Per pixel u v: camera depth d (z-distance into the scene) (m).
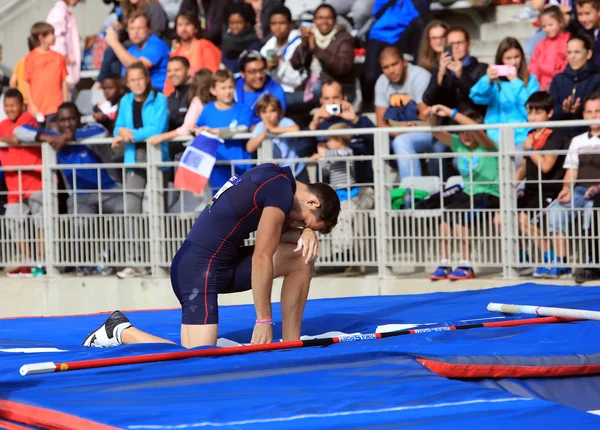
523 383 9.81
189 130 21.75
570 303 14.87
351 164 20.58
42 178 22.55
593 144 18.64
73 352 11.25
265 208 11.12
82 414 7.93
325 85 21.67
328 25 23.22
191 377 9.39
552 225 19.00
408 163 20.36
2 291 22.98
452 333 12.05
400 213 20.14
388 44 23.20
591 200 18.64
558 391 9.82
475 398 8.26
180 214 21.42
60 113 22.41
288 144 21.08
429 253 20.09
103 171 22.30
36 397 8.59
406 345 10.79
